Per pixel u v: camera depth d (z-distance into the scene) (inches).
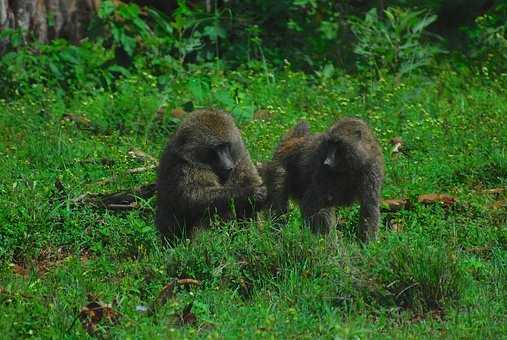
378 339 362.3
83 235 503.2
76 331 370.6
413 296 407.5
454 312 394.0
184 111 716.0
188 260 435.5
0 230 499.5
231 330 369.7
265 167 529.7
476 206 530.3
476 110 722.2
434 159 615.8
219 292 413.4
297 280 414.9
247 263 432.5
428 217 514.9
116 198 544.7
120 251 484.7
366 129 493.4
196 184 474.9
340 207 526.6
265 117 729.0
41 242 495.2
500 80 813.2
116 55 840.3
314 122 698.8
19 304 388.5
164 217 492.4
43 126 693.9
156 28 879.7
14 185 548.1
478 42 927.0
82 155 637.3
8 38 843.4
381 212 534.3
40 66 810.8
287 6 938.7
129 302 395.9
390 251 426.6
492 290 421.1
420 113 725.9
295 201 527.8
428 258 414.6
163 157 488.7
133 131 690.2
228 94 730.8
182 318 384.8
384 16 955.3
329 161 480.7
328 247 440.1
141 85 765.3
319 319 388.2
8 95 783.1
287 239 436.8
